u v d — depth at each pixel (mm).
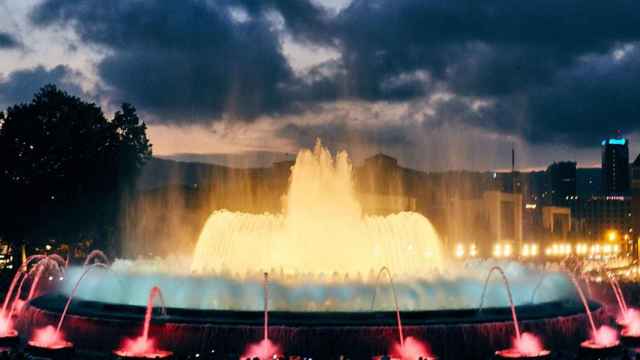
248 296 73375
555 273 87000
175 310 69938
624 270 193375
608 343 71688
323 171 96875
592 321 75188
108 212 150250
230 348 65438
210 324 66438
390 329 65500
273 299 72438
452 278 78250
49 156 144500
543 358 65688
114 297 79562
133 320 68688
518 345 68438
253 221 96000
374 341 65125
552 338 70750
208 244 96125
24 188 141875
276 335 65250
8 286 123812
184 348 66312
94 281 82188
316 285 72750
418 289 74250
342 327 65250
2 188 141000
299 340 64938
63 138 143875
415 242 97062
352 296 72500
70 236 147125
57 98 147250
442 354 65938
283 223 95562
